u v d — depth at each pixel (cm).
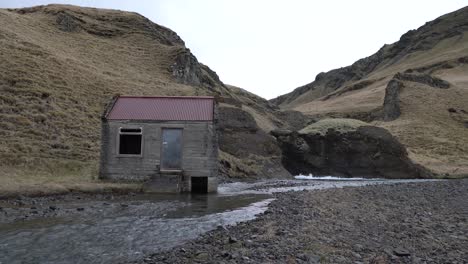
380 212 2233
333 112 15775
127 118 3341
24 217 1875
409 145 9412
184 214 2098
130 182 3272
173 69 9219
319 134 7550
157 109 3472
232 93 11875
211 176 3312
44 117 4338
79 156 3959
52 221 1811
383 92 18362
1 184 2567
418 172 7069
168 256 1271
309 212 2127
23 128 4009
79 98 5316
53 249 1350
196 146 3319
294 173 7556
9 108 4222
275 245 1381
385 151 7269
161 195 2995
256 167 5947
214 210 2258
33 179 2970
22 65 5334
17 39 6372
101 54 8612
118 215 2017
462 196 3306
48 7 10512
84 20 10069
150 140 3325
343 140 7450
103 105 5534
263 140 6494
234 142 6169
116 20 10862
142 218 1947
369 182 5384
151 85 7531
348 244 1431
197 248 1369
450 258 1280
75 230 1634
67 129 4416
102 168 3306
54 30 8875
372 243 1463
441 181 5453
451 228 1792
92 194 2802
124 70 8062
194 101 3609
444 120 11125
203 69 12112
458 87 13962
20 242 1425
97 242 1457
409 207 2489
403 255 1302
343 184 4756
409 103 12038
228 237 1520
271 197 2945
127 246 1412
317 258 1227
